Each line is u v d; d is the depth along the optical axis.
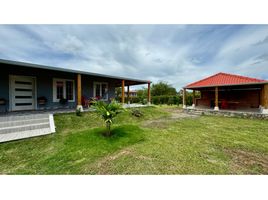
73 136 4.32
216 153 3.25
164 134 4.88
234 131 5.41
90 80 10.11
